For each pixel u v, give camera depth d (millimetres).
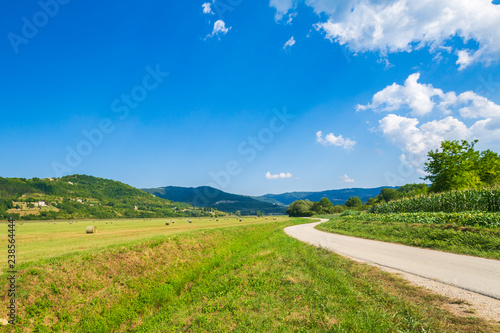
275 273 8516
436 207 24953
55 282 9148
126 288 10492
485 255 9977
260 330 5156
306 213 113750
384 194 97125
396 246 13680
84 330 8164
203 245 17234
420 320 4742
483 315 4816
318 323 5086
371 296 6156
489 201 19484
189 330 6145
